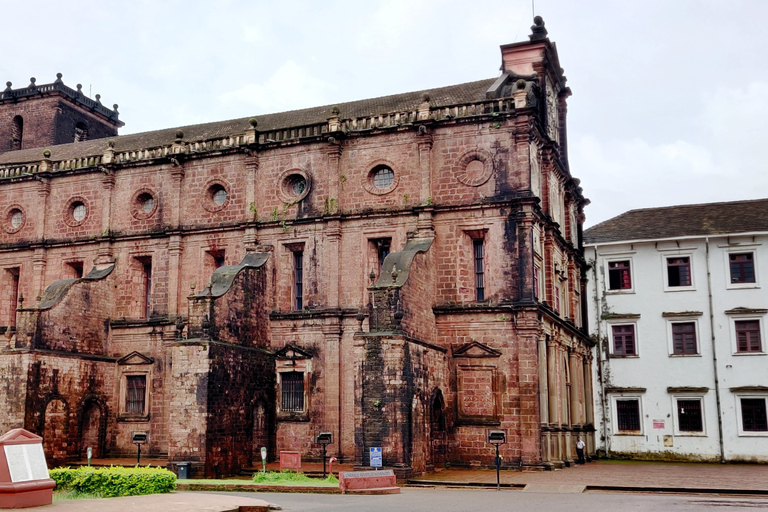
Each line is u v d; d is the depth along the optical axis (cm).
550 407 3509
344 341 3566
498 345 3344
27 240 4309
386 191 3606
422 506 1942
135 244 4034
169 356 3816
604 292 4628
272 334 3681
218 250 3875
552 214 3919
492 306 3350
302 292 3712
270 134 3862
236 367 3331
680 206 4884
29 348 3497
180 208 3953
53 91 5397
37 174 4269
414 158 3594
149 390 3828
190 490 2531
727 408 4259
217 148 3912
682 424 4347
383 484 2414
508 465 3225
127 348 3928
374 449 2772
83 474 2034
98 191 4178
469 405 3344
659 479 2834
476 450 3294
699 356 4366
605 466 3700
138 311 3991
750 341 4297
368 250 3619
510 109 3472
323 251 3666
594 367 4566
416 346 3056
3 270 4341
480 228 3453
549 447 3328
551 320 3566
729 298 4362
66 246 4194
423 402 3081
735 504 2050
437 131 3581
